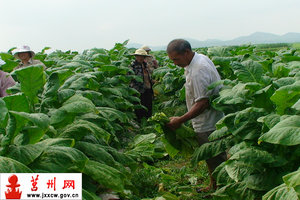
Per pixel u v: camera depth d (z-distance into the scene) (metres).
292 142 2.06
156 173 4.33
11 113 2.20
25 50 6.18
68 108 2.79
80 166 2.51
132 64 7.82
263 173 2.70
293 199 1.99
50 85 2.96
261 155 2.55
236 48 9.39
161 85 10.50
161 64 14.03
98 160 3.11
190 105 3.90
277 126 2.23
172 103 7.51
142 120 7.44
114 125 5.27
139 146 4.72
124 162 3.53
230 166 2.86
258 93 2.89
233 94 3.08
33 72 2.66
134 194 3.75
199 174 4.39
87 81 3.46
